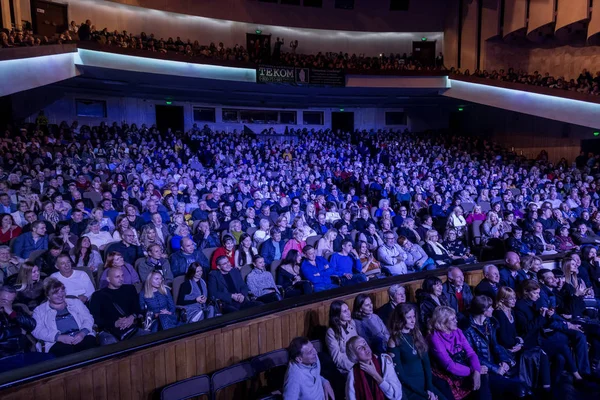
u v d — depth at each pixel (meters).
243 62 13.30
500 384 3.28
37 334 3.06
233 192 9.50
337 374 3.10
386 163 14.58
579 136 13.82
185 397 2.53
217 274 4.37
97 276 4.28
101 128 12.67
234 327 2.95
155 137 13.35
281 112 18.05
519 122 16.31
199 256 4.96
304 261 5.18
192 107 16.22
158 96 15.20
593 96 11.92
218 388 2.66
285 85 14.09
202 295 4.06
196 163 12.25
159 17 15.40
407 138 17.27
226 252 5.07
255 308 3.21
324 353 3.26
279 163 12.79
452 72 15.66
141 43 12.15
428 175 12.43
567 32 14.79
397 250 6.11
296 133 17.30
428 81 15.57
